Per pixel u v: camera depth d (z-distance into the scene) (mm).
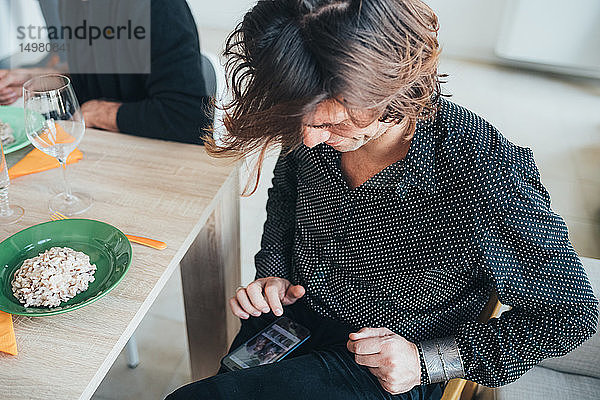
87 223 1004
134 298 911
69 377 792
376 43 711
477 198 923
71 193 1115
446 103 982
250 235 2312
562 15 3586
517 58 3801
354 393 1003
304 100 714
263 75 730
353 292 1102
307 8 701
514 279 951
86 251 980
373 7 709
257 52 732
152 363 1777
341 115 763
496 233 936
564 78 3775
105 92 1646
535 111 3352
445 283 1020
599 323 1172
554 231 925
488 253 945
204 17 4426
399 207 988
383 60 715
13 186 1130
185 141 1394
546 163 2861
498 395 1157
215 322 1493
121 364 1772
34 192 1117
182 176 1174
